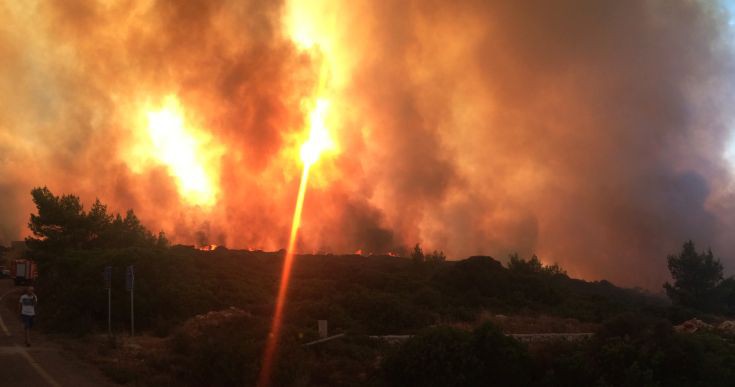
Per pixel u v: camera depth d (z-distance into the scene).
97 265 28.94
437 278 50.25
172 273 30.72
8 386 14.47
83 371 16.62
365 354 20.55
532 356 16.78
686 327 30.62
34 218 47.50
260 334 17.38
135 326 26.73
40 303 35.44
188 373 15.63
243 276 46.75
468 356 15.92
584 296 53.50
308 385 16.36
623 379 15.67
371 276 49.53
